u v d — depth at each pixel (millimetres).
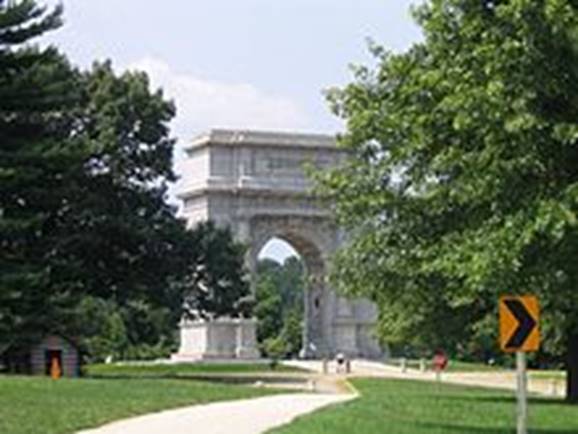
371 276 43062
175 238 85875
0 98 68562
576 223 25594
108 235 80750
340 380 90062
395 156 35656
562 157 26672
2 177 65875
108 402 43188
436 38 30969
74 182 75312
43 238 75125
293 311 195250
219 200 138125
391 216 38406
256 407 45156
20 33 69812
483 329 53344
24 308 65062
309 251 144750
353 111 42281
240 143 137625
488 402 53000
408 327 57219
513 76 25781
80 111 84125
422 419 40406
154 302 87188
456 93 27141
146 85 86812
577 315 41562
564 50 25531
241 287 91625
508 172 26812
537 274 27547
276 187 137750
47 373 78250
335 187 41688
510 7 25453
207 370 108750
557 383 83375
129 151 85375
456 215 33438
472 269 27672
